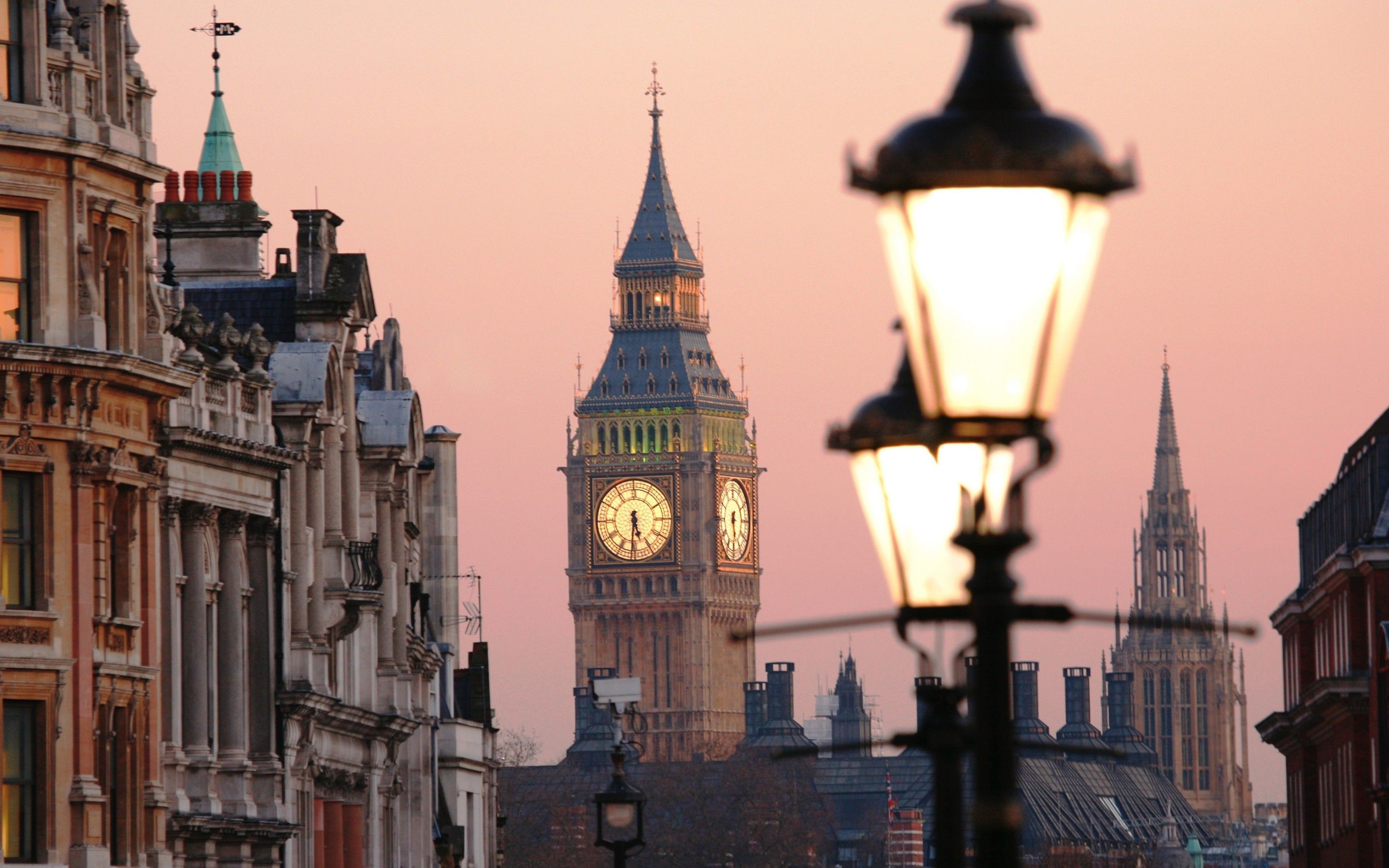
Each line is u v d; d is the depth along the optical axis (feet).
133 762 503.20
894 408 123.34
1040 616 107.14
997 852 104.12
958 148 97.50
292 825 574.15
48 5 493.77
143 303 513.04
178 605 538.88
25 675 475.31
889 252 99.71
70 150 484.33
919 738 128.26
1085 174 97.81
